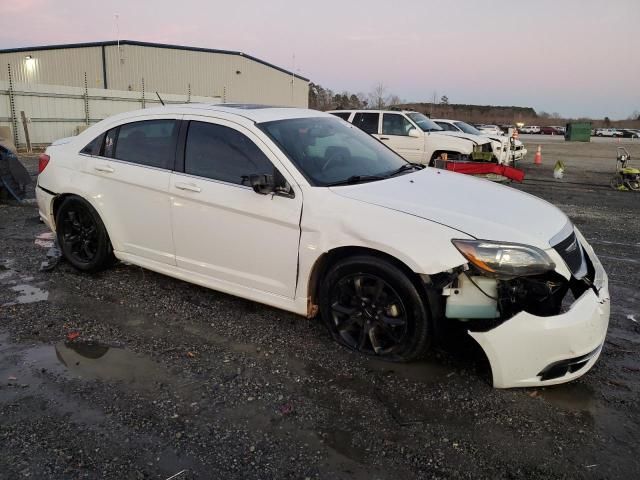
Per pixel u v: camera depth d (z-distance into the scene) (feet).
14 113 65.98
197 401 10.03
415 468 8.32
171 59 141.18
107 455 8.50
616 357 12.03
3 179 27.81
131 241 15.19
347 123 16.34
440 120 64.85
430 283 10.37
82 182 15.83
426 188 12.61
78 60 137.90
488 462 8.48
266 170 12.47
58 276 16.52
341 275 11.64
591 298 10.23
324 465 8.36
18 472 8.07
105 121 16.08
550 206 12.72
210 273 13.65
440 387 10.61
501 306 10.39
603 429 9.38
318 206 11.67
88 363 11.38
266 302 12.84
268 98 179.42
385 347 11.58
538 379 9.93
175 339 12.55
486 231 10.33
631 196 37.76
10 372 10.95
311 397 10.22
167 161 14.15
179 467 8.26
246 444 8.82
